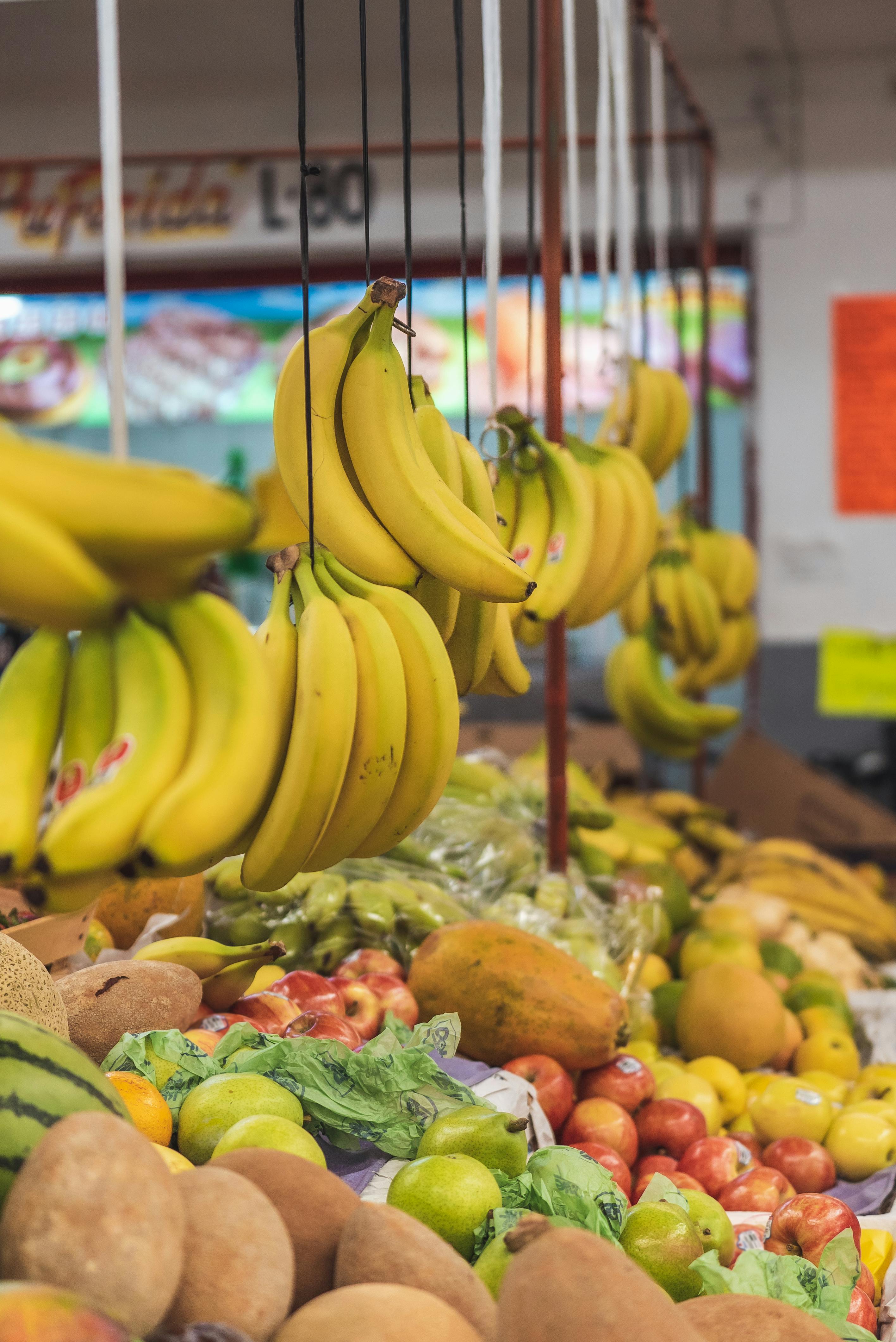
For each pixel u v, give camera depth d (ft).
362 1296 2.71
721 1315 3.26
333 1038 4.92
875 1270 4.81
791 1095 6.06
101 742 2.92
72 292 15.88
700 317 15.33
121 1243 2.49
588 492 5.86
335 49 14.15
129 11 13.12
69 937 5.45
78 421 16.44
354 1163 4.31
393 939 6.32
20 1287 2.19
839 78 14.97
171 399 16.22
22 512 2.35
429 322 15.57
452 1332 2.66
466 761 8.64
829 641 15.37
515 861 7.31
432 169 15.05
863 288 15.08
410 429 3.97
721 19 13.84
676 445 8.60
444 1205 3.73
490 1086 4.87
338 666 3.43
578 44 13.82
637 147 10.78
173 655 2.95
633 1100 5.66
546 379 6.92
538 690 15.53
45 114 15.48
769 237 15.21
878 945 9.66
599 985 5.75
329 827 3.70
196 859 2.76
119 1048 4.37
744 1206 5.09
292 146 15.19
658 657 9.82
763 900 8.98
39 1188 2.54
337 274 15.56
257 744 2.87
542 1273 2.67
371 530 3.86
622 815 10.50
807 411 15.30
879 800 15.10
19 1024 3.09
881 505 15.21
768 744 12.63
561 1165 4.18
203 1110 4.05
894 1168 5.67
